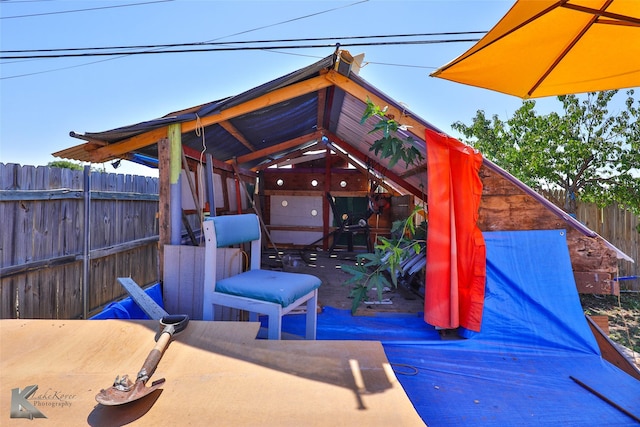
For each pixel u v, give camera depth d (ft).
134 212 14.48
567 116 20.54
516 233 8.82
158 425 3.32
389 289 13.30
